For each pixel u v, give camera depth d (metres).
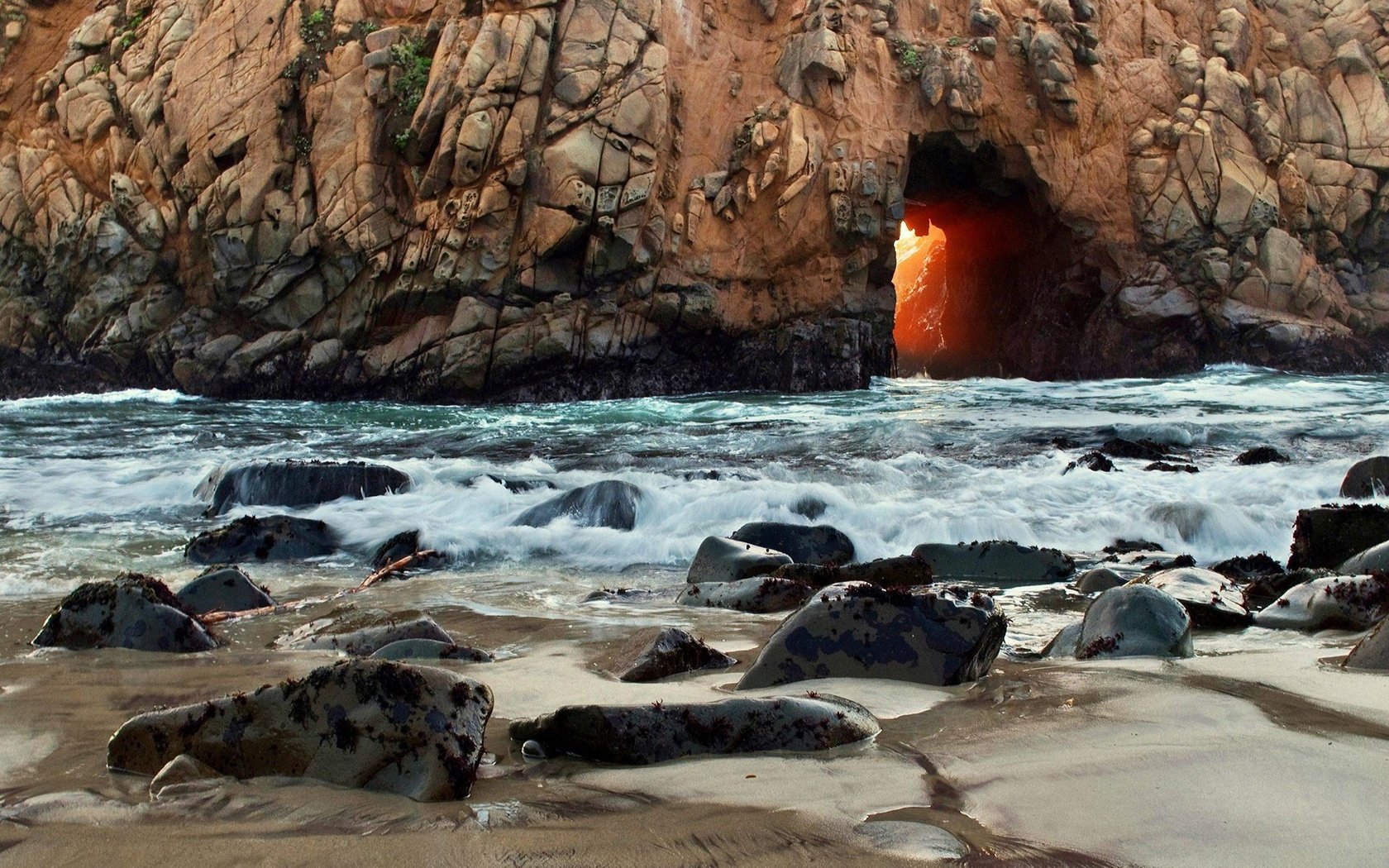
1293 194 21.89
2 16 20.50
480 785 2.58
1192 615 4.76
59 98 19.53
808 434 12.69
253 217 17.80
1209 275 21.36
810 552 6.96
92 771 2.71
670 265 18.50
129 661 4.05
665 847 2.14
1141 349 21.55
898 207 19.50
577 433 13.19
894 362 20.48
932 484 9.16
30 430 13.60
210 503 8.77
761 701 2.92
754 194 18.83
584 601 5.65
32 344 18.75
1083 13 21.48
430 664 4.01
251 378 17.84
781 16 20.20
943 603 3.75
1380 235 22.62
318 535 7.43
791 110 19.17
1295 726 2.85
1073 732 2.89
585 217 17.53
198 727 2.72
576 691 3.56
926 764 2.68
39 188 18.95
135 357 18.44
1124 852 2.07
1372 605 4.56
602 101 17.80
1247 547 7.36
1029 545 7.41
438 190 17.61
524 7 17.98
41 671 3.87
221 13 18.84
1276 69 23.02
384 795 2.49
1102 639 4.07
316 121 18.00
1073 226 21.53
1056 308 22.53
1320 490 8.58
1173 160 21.69
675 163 18.88
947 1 20.98
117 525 8.10
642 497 8.02
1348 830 2.13
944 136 20.47
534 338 17.58
